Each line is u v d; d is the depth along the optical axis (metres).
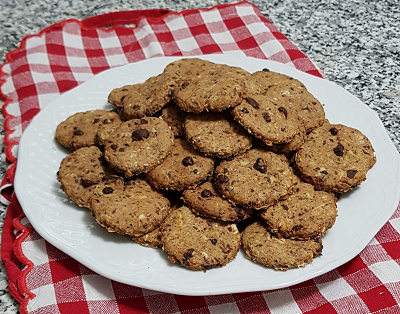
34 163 0.35
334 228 0.30
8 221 0.34
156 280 0.27
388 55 0.49
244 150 0.32
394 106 0.43
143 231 0.29
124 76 0.41
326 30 0.53
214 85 0.32
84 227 0.31
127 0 0.59
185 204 0.31
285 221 0.29
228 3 0.58
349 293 0.30
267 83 0.38
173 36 0.51
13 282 0.30
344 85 0.45
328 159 0.32
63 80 0.46
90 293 0.29
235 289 0.27
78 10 0.57
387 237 0.32
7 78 0.46
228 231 0.29
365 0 0.58
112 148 0.32
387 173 0.33
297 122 0.33
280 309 0.29
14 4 0.58
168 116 0.34
